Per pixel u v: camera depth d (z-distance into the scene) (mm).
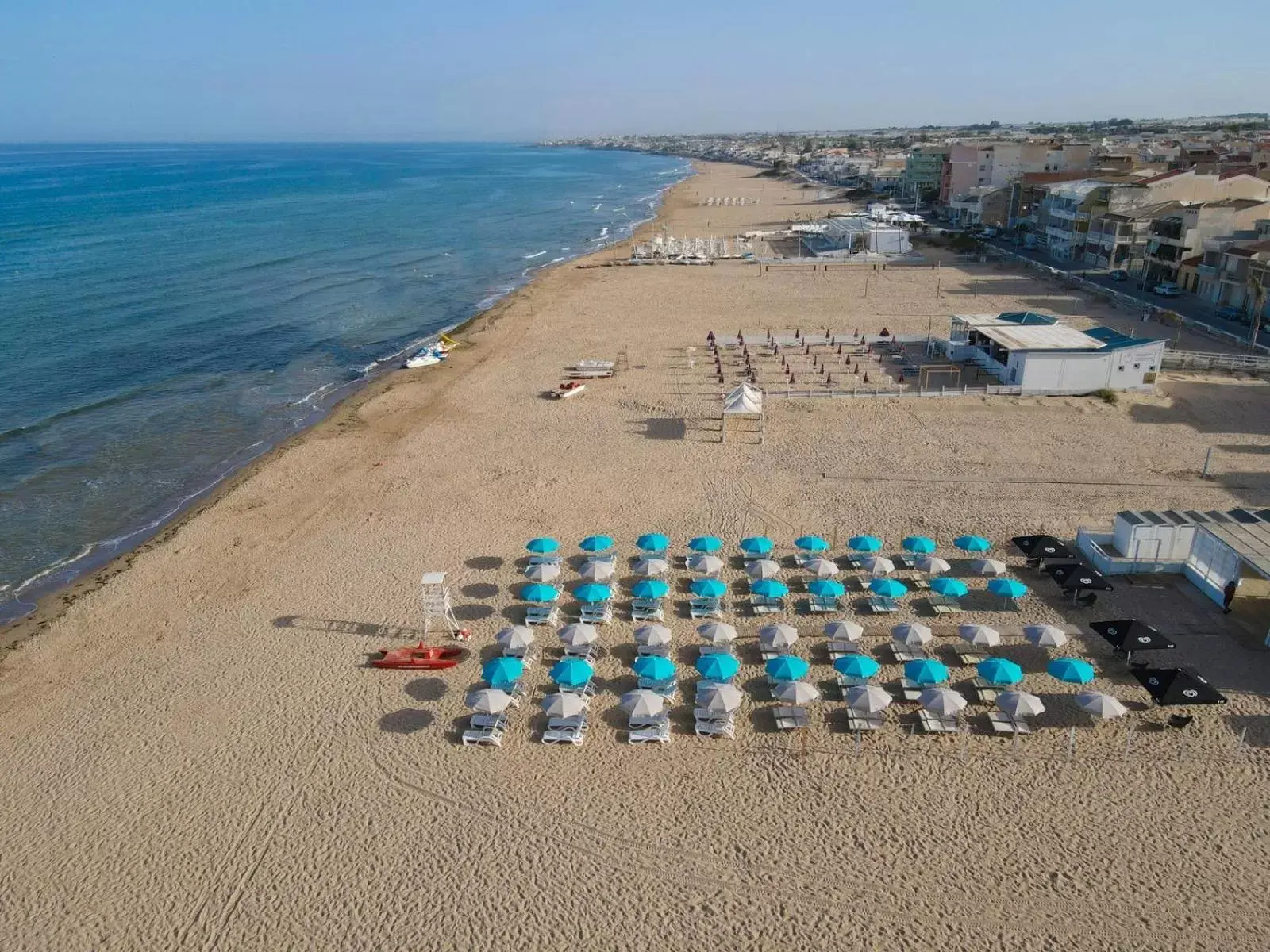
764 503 38938
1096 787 22469
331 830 21828
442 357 64500
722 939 18531
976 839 20969
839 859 20469
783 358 61062
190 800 22953
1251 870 19828
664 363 61344
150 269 99688
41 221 146750
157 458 47156
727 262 104188
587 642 27453
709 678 25469
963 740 24328
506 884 20094
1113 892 19359
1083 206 97500
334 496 41375
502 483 42094
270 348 68438
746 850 20812
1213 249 73000
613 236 135500
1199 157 124688
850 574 32938
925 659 25859
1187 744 23844
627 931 18781
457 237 132625
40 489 43094
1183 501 37969
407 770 23766
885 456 43750
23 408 54188
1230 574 29750
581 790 22844
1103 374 51688
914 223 127438
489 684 26438
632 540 36000
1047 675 26922
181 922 19391
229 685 27656
